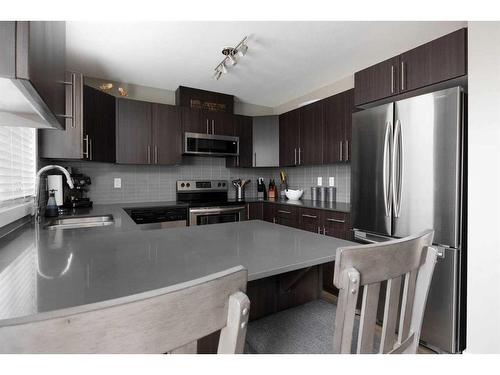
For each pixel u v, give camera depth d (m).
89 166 3.12
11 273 0.78
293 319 1.06
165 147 3.27
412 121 1.87
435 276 1.76
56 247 1.09
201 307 0.37
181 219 3.14
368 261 0.59
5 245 1.13
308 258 0.94
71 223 2.10
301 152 3.47
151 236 1.28
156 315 0.34
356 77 2.50
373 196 2.13
